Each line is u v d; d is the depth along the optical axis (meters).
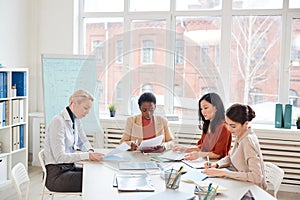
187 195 1.92
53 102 4.45
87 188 2.05
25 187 4.16
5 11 4.64
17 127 4.49
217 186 1.91
